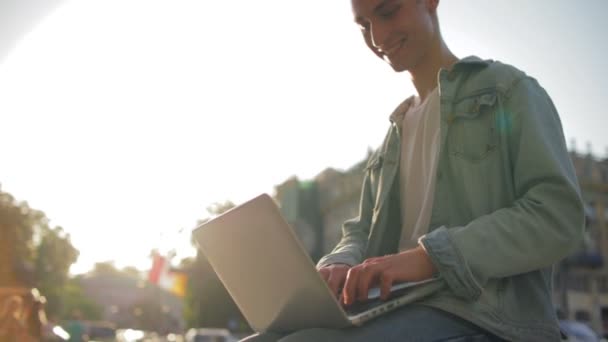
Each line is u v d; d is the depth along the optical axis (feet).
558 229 3.52
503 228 3.55
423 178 4.62
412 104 5.21
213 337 84.33
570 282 114.83
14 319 11.93
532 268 3.54
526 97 3.98
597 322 114.83
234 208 3.48
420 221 4.35
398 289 3.51
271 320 3.61
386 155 5.09
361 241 5.18
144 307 228.22
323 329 3.36
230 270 3.74
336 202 141.28
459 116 4.23
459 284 3.45
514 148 3.95
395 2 4.50
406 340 3.37
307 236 145.79
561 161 3.74
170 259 109.70
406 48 4.62
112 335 128.88
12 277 12.32
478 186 4.04
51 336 23.25
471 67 4.36
